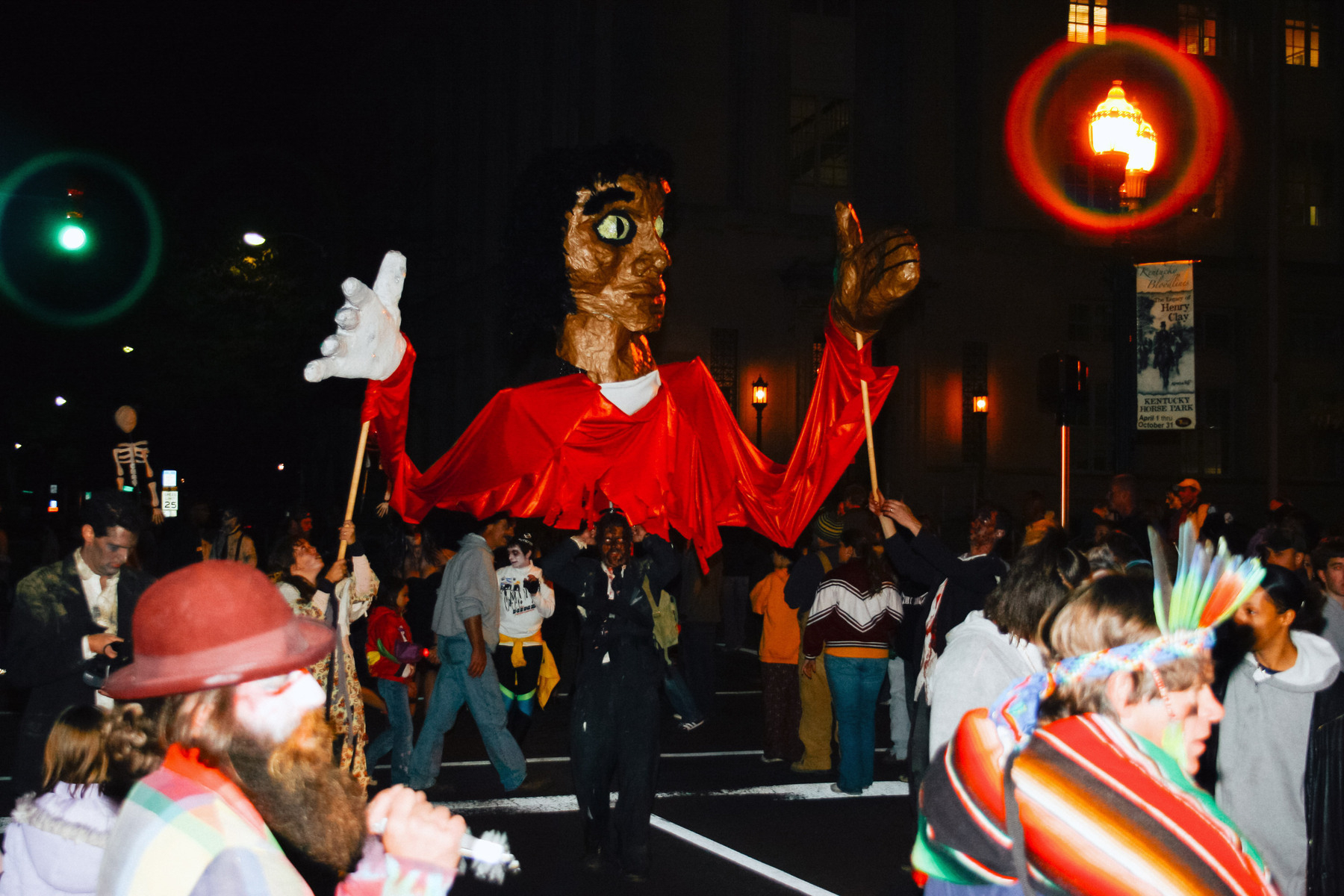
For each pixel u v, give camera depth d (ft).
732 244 87.25
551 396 27.25
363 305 20.04
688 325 86.12
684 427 28.32
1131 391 38.68
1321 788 14.60
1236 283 100.83
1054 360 31.83
